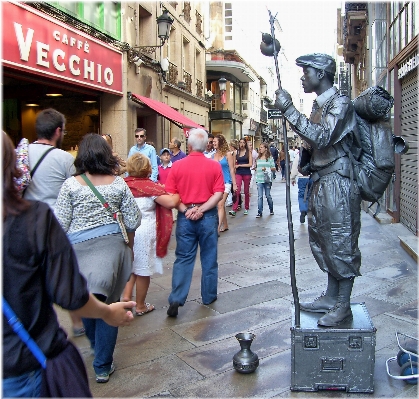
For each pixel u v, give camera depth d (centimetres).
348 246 324
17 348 162
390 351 375
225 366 360
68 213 332
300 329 317
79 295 174
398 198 930
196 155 484
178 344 401
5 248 161
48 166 384
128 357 378
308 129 309
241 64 2886
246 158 1174
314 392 319
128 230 354
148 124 1611
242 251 755
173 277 470
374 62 1270
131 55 1277
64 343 178
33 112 1155
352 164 328
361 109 329
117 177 353
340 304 332
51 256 168
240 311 477
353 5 1564
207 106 2320
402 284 552
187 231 476
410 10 815
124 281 348
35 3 836
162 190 462
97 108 1225
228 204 1338
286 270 631
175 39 1806
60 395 169
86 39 1030
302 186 1001
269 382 334
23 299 164
